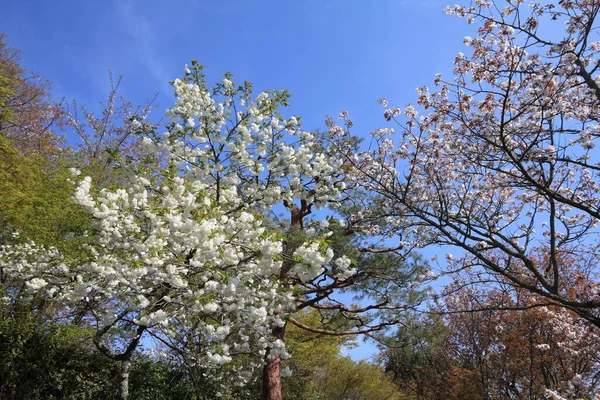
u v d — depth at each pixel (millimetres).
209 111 6570
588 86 6441
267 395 9578
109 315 6137
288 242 7949
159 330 6602
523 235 7875
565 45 5914
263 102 6949
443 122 7660
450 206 8258
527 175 6293
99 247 5789
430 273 8523
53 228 7574
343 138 9094
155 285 6129
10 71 13031
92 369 8758
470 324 14023
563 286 10547
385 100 8203
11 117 11117
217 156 6770
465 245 7082
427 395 15148
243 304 5969
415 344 9922
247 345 7070
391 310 9844
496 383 12562
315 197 7367
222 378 9258
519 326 11859
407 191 8195
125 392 6473
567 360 10867
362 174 8820
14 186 8508
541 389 11094
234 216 6672
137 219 5836
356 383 16891
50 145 12656
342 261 5582
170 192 5605
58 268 6285
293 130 7172
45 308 8711
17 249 7094
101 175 9438
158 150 6789
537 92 6371
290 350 12445
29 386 7977
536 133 6727
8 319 7875
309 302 10031
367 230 9625
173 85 6625
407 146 8562
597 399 8703
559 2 5945
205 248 5230
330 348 14688
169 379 9648
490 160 7016
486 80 6656
